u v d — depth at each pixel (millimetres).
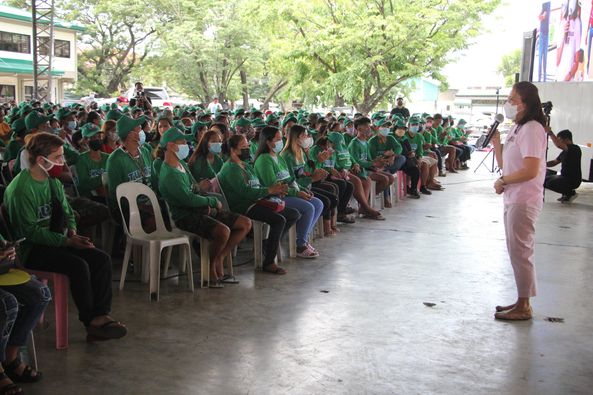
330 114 13781
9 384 3336
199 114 12578
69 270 3996
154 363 3838
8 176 6137
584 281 5934
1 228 4004
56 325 4047
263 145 6422
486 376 3760
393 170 10273
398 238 7719
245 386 3545
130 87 33750
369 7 19172
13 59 26859
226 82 28297
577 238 7930
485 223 8836
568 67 14367
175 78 28922
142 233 5305
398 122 11211
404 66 19250
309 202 6688
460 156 16000
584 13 13234
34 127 7023
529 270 4699
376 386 3588
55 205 4125
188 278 5336
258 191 5926
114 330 4199
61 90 30047
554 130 12656
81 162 6180
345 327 4551
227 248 5594
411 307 5051
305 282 5707
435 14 18078
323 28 19422
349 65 19562
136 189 5293
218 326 4512
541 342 4344
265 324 4574
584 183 13727
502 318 4785
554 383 3688
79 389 3471
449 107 37781
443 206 10242
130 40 30828
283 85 28250
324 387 3559
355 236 7773
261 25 20688
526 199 4562
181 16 27391
